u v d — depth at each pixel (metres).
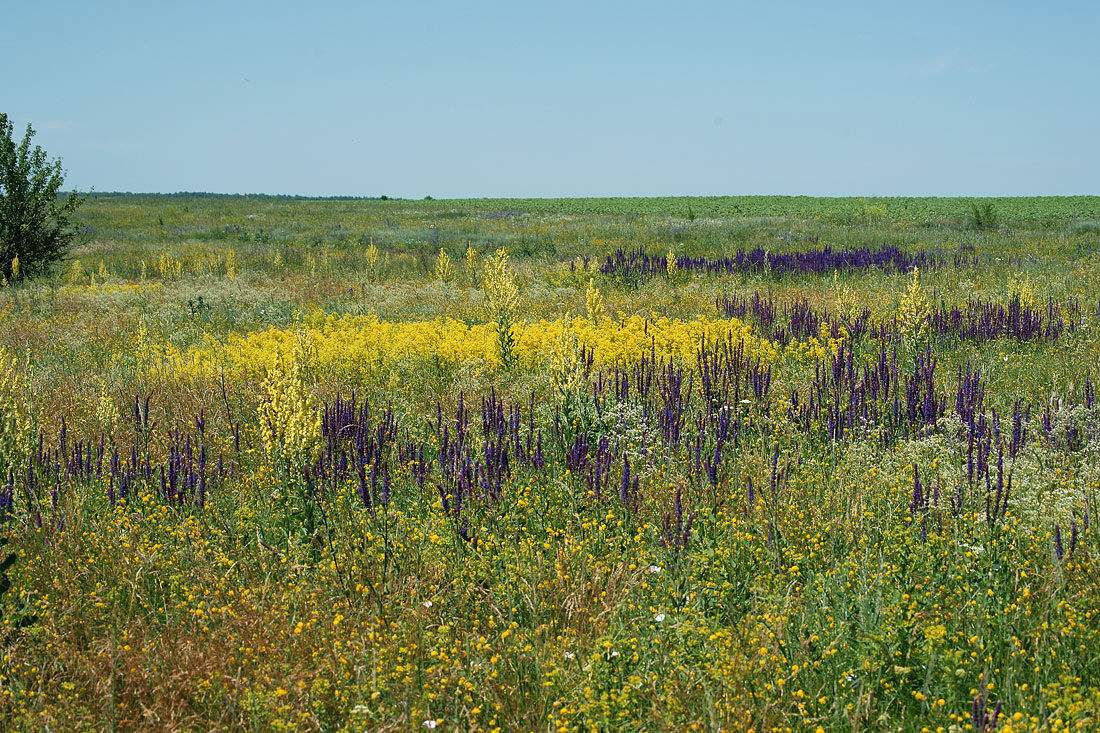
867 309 14.16
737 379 8.55
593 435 7.10
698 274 21.86
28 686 4.00
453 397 9.37
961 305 15.75
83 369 11.68
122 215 68.81
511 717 3.64
